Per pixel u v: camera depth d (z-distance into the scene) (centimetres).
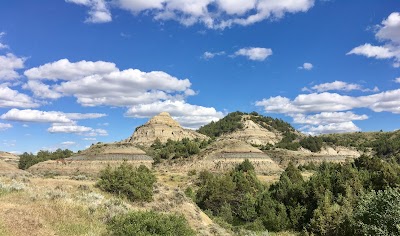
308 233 4669
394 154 15150
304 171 11650
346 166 5712
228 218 5600
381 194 2822
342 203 4662
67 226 1888
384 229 2575
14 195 2280
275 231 5184
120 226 1958
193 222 3428
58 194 2461
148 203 3491
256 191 6669
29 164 13200
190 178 9250
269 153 15825
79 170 10919
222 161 11906
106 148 12544
